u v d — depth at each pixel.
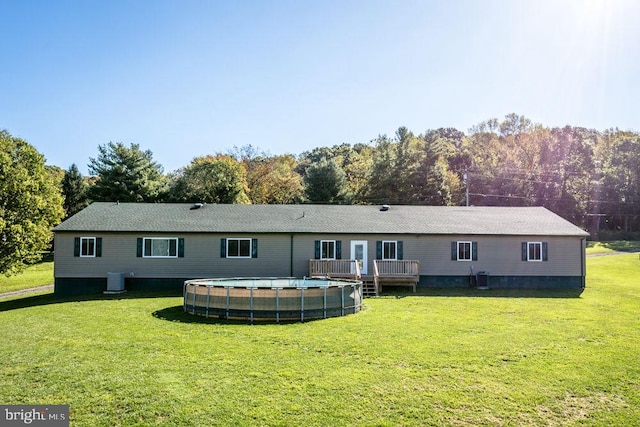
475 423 7.89
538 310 18.06
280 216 26.70
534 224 26.36
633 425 7.87
